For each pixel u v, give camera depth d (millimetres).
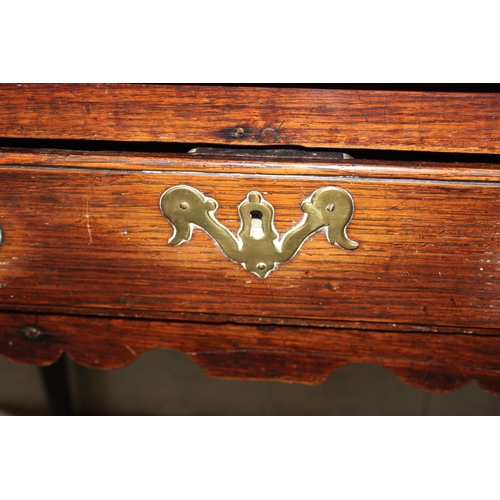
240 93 540
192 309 657
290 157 562
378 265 606
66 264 635
